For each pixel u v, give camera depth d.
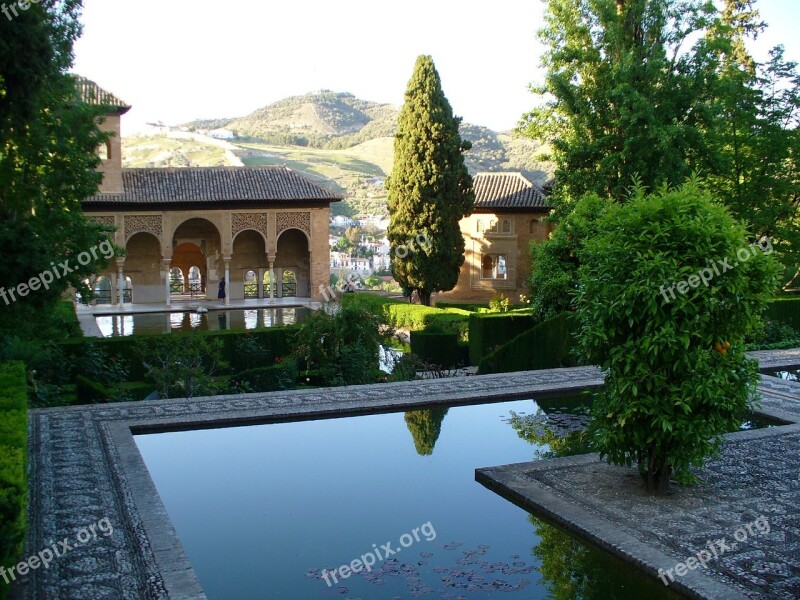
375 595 6.04
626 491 8.23
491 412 12.29
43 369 14.39
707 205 8.05
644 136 21.05
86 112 15.44
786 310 21.59
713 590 5.84
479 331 19.38
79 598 5.73
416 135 29.08
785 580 6.04
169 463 9.57
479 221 33.75
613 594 6.04
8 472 5.72
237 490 8.58
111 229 16.39
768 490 8.28
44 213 14.71
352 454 9.99
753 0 30.28
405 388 13.38
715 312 7.93
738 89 24.86
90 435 10.23
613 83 22.20
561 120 24.88
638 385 7.94
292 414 11.59
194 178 34.62
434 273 29.58
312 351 16.03
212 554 6.85
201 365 15.67
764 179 25.33
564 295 18.16
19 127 10.03
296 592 6.10
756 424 11.80
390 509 7.98
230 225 34.19
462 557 6.77
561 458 9.42
